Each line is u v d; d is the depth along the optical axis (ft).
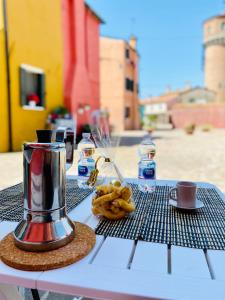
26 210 2.58
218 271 2.24
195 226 3.17
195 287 2.00
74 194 4.48
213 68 110.42
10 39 23.58
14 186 5.20
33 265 2.21
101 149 4.41
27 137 25.75
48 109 28.71
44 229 2.50
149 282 2.06
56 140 2.86
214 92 110.83
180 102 110.93
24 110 25.36
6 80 23.47
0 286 2.69
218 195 4.47
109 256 2.46
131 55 77.51
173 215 3.52
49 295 5.03
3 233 2.98
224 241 2.79
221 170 17.62
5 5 22.81
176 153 25.81
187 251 2.58
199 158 22.74
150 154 5.24
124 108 72.43
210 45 110.01
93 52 39.93
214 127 87.40
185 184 3.79
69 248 2.48
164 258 2.45
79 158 4.96
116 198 3.35
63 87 31.81
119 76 71.10
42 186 2.52
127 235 2.91
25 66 25.30
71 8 33.32
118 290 1.97
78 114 34.17
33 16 26.27
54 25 29.66
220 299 1.87
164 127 92.84
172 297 1.89
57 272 2.20
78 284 2.04
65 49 32.30
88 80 37.88
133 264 2.34
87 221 3.31
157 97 125.70
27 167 2.54
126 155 22.75
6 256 2.34
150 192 4.57
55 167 2.58
